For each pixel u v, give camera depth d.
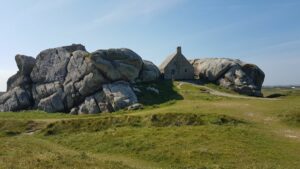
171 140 40.84
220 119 49.88
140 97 84.75
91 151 40.44
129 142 41.22
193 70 113.69
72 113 84.38
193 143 39.31
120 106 78.69
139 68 95.81
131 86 89.94
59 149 37.19
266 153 35.81
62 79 93.56
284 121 51.56
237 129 45.22
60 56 97.81
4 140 38.88
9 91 100.94
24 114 80.38
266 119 52.97
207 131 44.28
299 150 37.50
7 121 59.78
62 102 89.50
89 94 87.44
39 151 31.72
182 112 56.50
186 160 34.25
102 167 25.94
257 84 113.12
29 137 48.75
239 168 30.36
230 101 71.44
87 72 88.38
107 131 47.84
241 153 35.62
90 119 54.75
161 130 46.00
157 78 103.31
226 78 108.31
